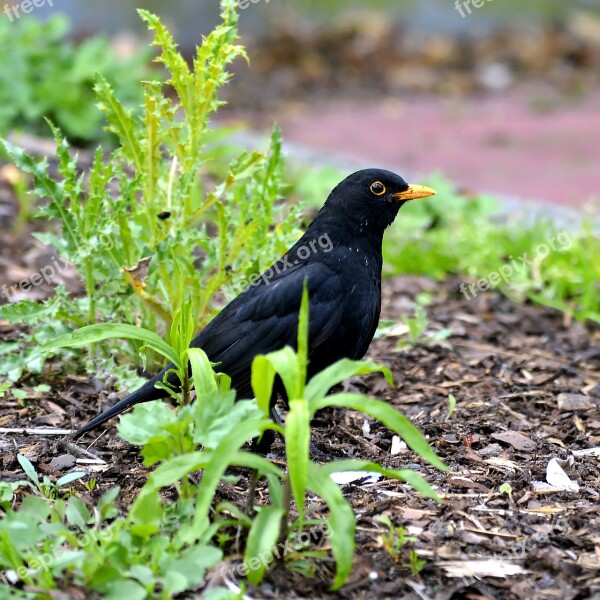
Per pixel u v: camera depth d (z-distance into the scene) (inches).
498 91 1133.7
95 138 723.4
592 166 853.8
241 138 846.5
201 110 405.4
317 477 276.1
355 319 389.1
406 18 1407.5
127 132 407.8
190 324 330.0
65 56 745.6
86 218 409.7
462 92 1130.7
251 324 379.2
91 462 361.7
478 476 362.3
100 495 334.0
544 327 534.0
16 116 717.3
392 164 858.1
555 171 840.9
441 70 1196.5
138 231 417.7
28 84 721.6
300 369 271.7
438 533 318.7
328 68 1187.3
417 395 441.1
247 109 1043.3
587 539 317.1
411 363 475.5
